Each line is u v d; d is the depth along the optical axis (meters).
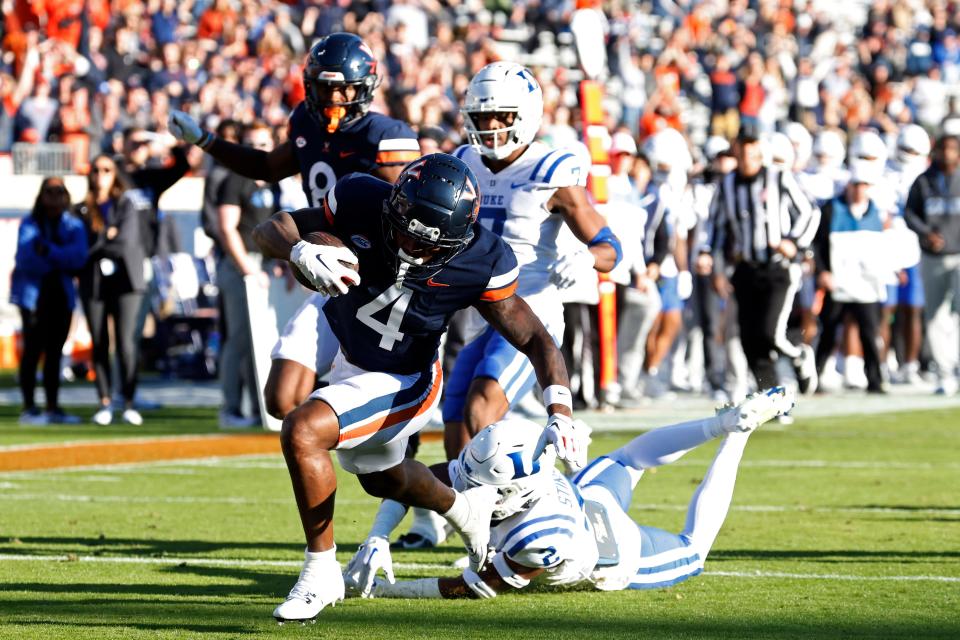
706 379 52.44
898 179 54.12
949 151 49.78
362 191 15.78
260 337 35.03
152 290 42.78
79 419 42.72
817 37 85.50
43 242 41.34
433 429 40.31
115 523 23.98
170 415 44.97
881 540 22.19
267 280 35.06
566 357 44.31
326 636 15.44
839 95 77.00
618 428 39.25
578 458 15.69
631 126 72.88
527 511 17.20
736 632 15.67
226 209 38.38
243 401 41.88
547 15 84.00
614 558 17.84
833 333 51.47
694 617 16.48
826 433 38.88
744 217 39.72
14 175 62.12
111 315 42.19
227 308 40.47
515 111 20.86
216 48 71.81
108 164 41.69
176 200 59.31
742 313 40.25
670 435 19.02
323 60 21.42
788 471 30.98
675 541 18.89
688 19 85.38
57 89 66.31
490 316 16.27
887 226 52.94
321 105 21.72
